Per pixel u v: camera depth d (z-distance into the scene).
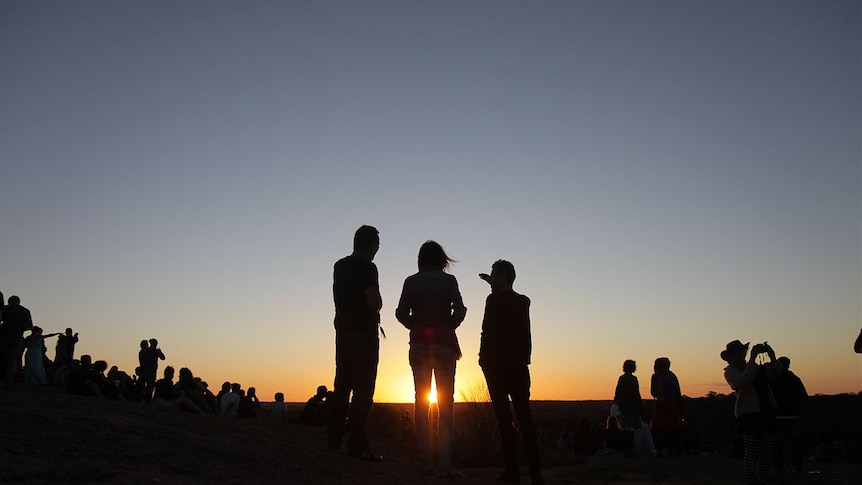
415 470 7.90
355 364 8.08
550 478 10.38
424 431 7.93
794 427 12.61
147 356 22.00
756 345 9.87
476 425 13.44
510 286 8.65
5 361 16.34
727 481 10.38
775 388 12.33
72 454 6.08
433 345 7.94
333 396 8.34
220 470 6.34
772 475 11.70
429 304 8.07
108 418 7.61
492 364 8.34
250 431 8.55
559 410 71.12
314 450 7.86
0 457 5.71
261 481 6.18
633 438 14.65
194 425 8.21
